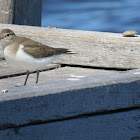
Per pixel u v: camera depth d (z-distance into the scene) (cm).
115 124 801
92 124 774
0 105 672
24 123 703
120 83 793
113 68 1250
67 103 739
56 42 1280
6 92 741
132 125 820
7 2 1516
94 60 1256
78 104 752
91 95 763
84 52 1261
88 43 1252
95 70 1233
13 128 697
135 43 1214
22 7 1619
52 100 721
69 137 754
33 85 801
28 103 698
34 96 702
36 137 721
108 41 1234
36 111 709
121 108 805
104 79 806
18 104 688
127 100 808
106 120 788
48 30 1341
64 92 732
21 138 706
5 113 680
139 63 1217
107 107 786
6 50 884
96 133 783
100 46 1243
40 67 923
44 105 715
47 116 723
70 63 1279
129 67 1228
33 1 1789
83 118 767
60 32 1302
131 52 1220
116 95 793
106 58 1245
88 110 766
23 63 888
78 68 1259
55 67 1248
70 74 1148
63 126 743
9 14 1520
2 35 898
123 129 812
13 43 892
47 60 916
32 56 879
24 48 872
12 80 1041
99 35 1280
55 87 751
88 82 783
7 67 1205
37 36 1291
